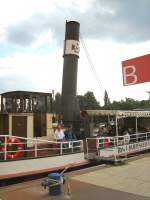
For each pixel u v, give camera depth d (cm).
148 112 1869
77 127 1608
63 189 884
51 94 1371
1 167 1012
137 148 1784
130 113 1673
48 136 1327
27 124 1252
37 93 1301
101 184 952
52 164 1194
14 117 1226
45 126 1321
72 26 1664
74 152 1315
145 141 1892
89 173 1148
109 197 787
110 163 1396
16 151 1063
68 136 1430
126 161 1469
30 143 1153
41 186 921
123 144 1634
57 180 812
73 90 1644
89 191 858
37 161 1131
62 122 1574
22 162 1076
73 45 1656
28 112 1260
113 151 1525
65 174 1125
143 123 2089
